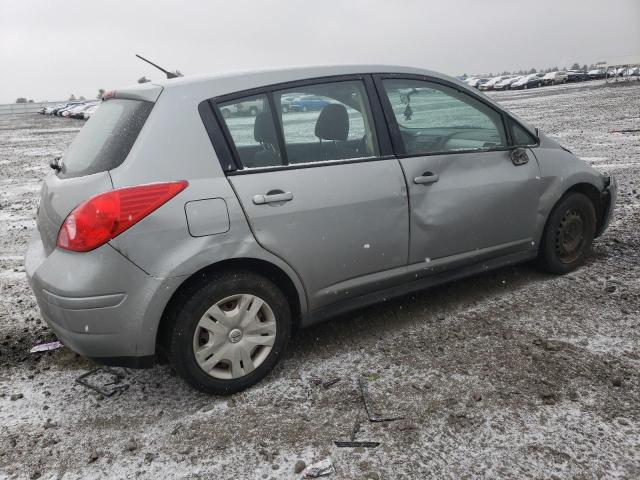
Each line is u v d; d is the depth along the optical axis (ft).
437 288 13.39
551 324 11.13
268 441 8.07
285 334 9.66
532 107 83.66
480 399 8.73
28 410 9.28
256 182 9.00
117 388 9.83
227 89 9.20
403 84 11.03
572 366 9.52
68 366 10.79
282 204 9.16
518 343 10.45
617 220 18.40
